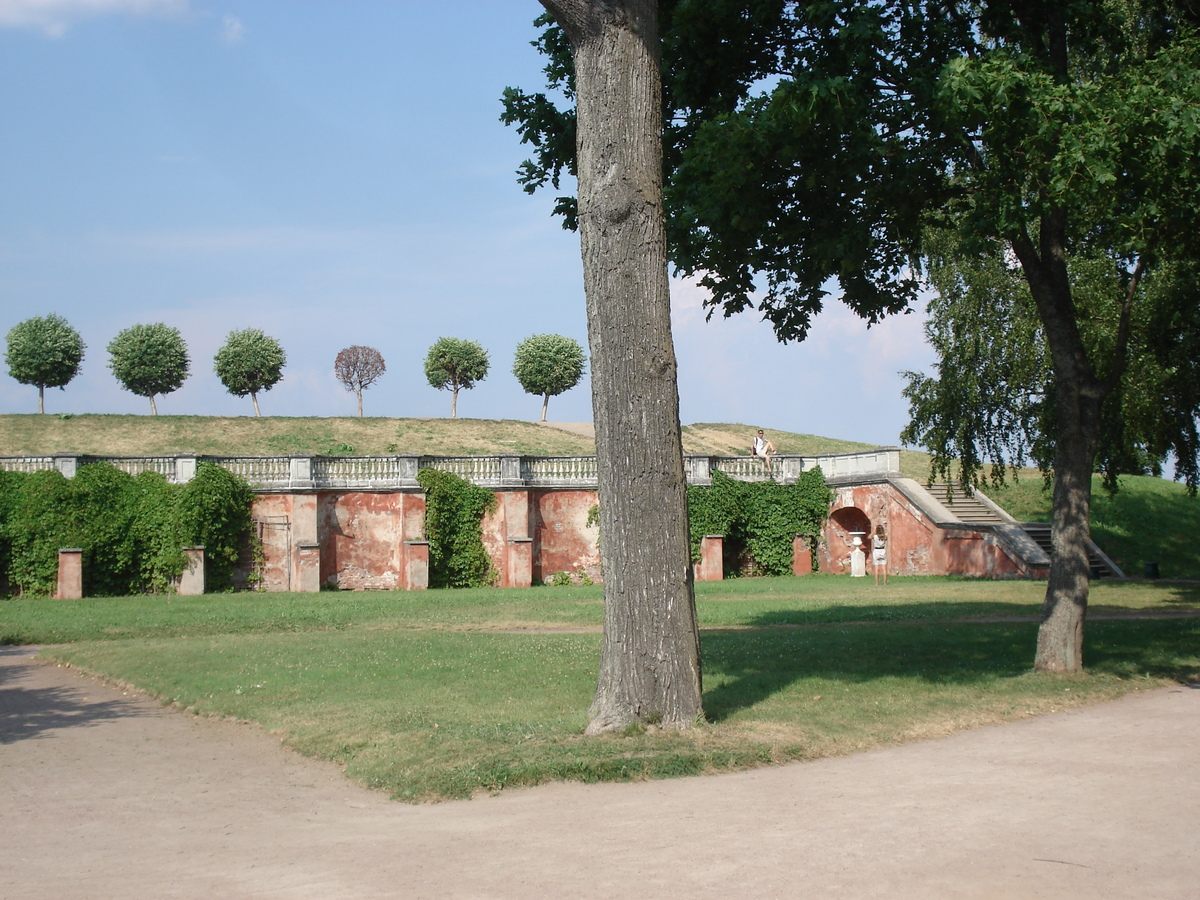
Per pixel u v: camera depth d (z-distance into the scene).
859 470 41.81
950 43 13.66
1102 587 31.42
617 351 10.06
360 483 37.19
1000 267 31.84
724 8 13.38
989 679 13.52
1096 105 11.70
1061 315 14.31
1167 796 7.74
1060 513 14.30
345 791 8.70
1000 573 35.78
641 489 10.04
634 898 5.66
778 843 6.62
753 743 9.45
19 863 6.68
